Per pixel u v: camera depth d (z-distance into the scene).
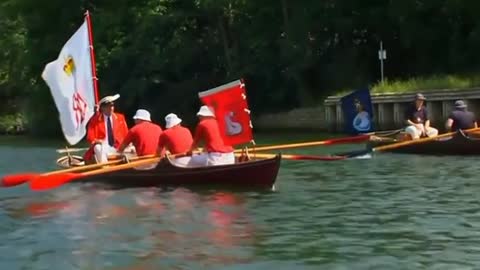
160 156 21.08
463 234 14.22
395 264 12.18
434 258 12.50
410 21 48.38
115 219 16.39
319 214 16.53
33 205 18.70
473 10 45.47
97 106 23.14
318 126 51.38
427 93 41.91
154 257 12.86
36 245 14.05
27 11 62.28
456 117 29.02
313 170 24.95
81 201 18.98
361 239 14.00
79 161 23.83
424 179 21.81
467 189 19.62
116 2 57.94
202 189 20.14
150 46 56.47
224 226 15.35
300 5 51.75
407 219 15.79
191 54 57.25
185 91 57.84
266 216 16.36
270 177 19.91
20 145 48.94
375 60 52.88
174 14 55.94
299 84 53.56
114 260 12.73
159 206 17.78
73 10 60.31
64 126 23.89
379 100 44.22
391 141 29.12
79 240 14.38
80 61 23.89
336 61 52.81
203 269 12.06
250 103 56.41
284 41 52.69
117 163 21.38
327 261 12.46
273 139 42.78
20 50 63.88
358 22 51.31
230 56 56.72
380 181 21.70
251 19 55.72
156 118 58.69
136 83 56.84
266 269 12.02
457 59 47.72
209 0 53.34
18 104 71.12
